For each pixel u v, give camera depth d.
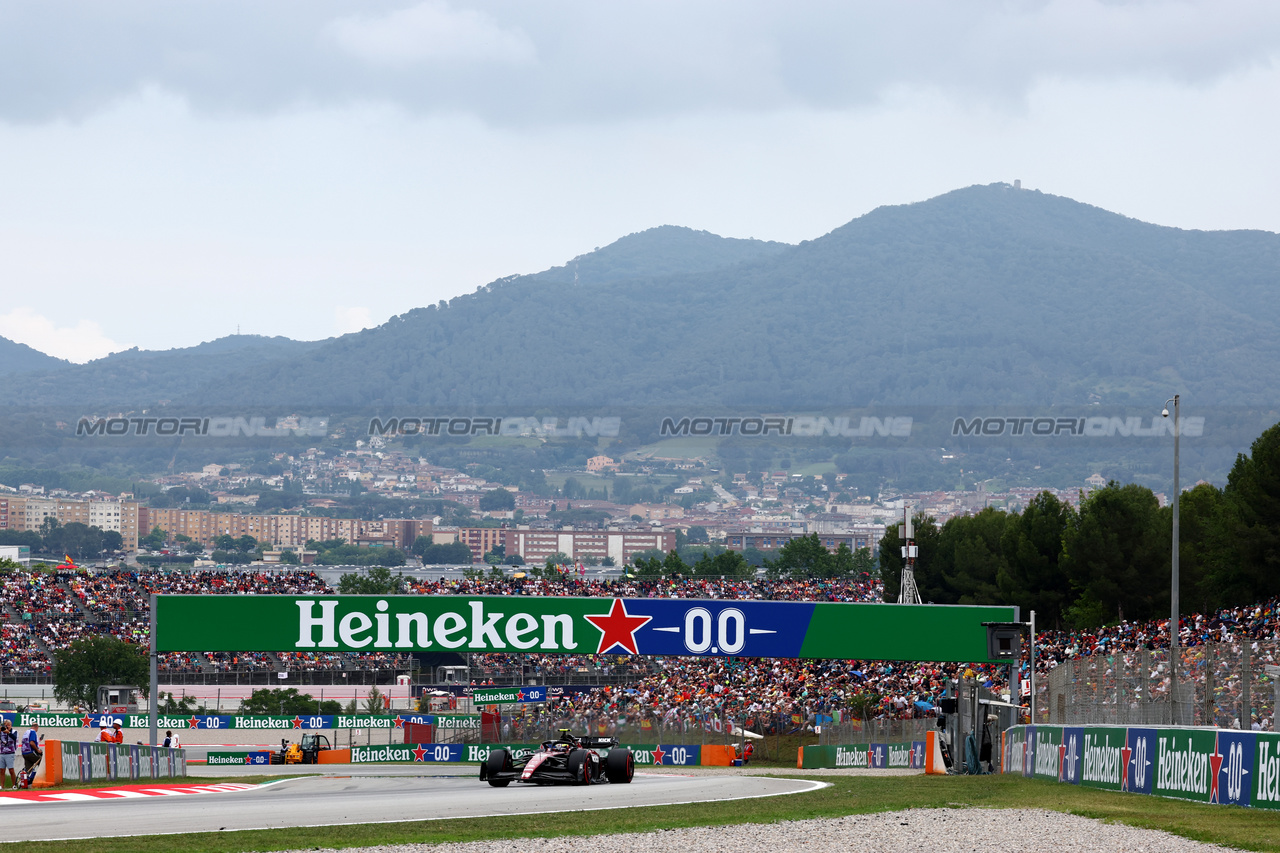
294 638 109.12
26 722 172.25
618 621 108.62
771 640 107.69
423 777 87.69
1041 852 32.03
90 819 41.97
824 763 111.00
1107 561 172.88
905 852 32.44
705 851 32.94
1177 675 67.25
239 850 33.38
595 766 65.19
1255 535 142.50
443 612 109.12
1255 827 35.03
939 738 83.06
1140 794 47.44
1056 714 86.75
